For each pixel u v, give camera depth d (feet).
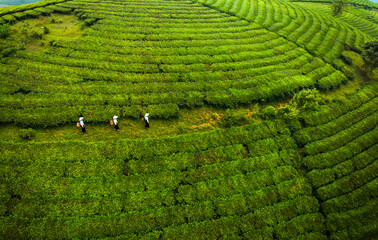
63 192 60.39
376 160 83.46
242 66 108.58
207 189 66.80
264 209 65.98
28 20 122.83
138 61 102.73
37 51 100.42
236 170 72.02
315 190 73.41
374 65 115.14
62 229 54.80
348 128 91.30
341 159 81.05
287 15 159.74
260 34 133.28
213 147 76.28
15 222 53.83
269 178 72.18
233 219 62.69
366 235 67.10
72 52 101.50
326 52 129.49
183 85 94.68
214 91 94.73
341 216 69.05
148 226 58.34
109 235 56.13
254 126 83.76
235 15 150.00
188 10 150.82
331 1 283.59
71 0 147.02
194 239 58.13
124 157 69.41
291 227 64.34
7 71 87.97
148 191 64.03
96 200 60.49
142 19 132.46
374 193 75.56
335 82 109.91
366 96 107.14
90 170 65.21
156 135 77.97
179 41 117.80
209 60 109.19
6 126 73.61
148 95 87.97
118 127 76.84
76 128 76.54
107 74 93.71
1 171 61.05
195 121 85.15
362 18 250.57
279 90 98.94
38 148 66.90
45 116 75.20
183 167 70.13
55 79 88.43
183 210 62.28
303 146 83.05
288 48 126.00
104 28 120.16
